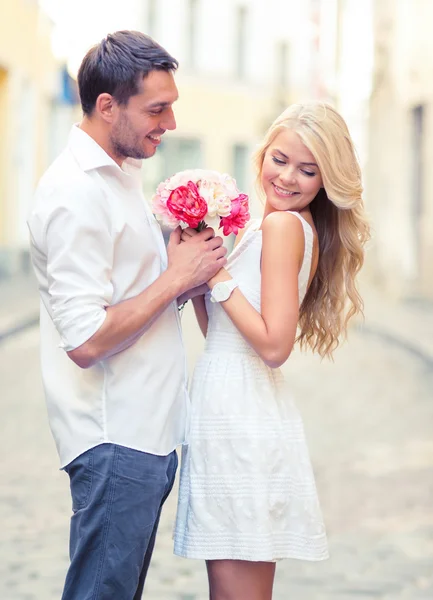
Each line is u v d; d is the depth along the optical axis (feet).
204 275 14.26
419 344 62.80
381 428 39.17
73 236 13.58
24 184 112.27
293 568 23.43
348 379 52.03
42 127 119.65
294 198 15.11
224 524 14.75
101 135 14.11
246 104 167.02
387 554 24.35
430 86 90.94
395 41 103.91
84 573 14.28
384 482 30.94
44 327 14.60
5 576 22.45
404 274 96.07
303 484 15.14
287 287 14.69
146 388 14.30
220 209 14.29
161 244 14.84
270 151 15.16
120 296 14.14
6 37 99.14
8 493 29.17
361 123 124.67
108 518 14.14
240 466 14.70
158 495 14.43
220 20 163.63
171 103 14.01
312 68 135.85
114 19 154.61
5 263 99.91
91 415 14.20
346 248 15.94
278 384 15.35
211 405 14.88
